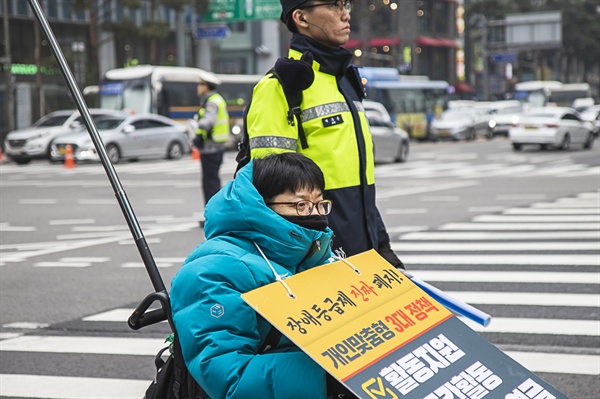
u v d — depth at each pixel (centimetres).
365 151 444
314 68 439
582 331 768
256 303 280
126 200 360
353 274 310
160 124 3550
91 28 4809
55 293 980
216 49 6869
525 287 959
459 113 5366
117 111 3819
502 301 891
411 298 316
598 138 5456
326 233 319
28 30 5147
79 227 1566
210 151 1398
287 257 312
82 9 4788
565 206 1758
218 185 1412
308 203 320
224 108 1401
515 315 830
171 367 326
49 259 1216
